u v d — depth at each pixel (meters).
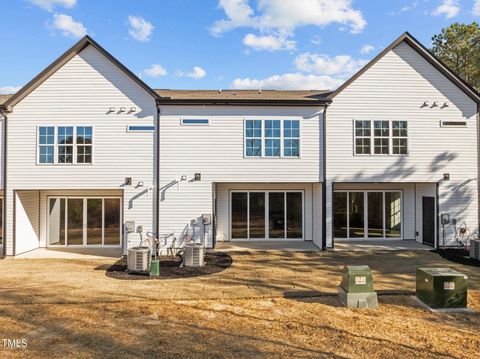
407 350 5.76
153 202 14.09
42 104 13.98
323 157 14.47
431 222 15.19
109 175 14.04
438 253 13.87
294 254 13.74
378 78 14.70
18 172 13.88
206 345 5.93
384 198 16.84
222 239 16.36
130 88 14.15
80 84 14.06
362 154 14.55
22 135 13.93
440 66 14.69
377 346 5.89
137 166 14.10
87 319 7.08
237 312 7.49
